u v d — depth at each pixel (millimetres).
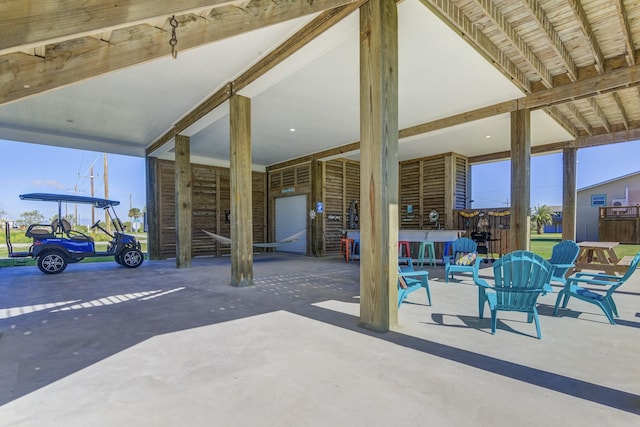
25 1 1449
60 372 2012
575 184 7188
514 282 2723
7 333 2742
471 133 7109
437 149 8758
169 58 3934
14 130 6578
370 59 2781
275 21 2756
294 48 3512
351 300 3879
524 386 1790
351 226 10344
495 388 1771
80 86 4695
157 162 8820
